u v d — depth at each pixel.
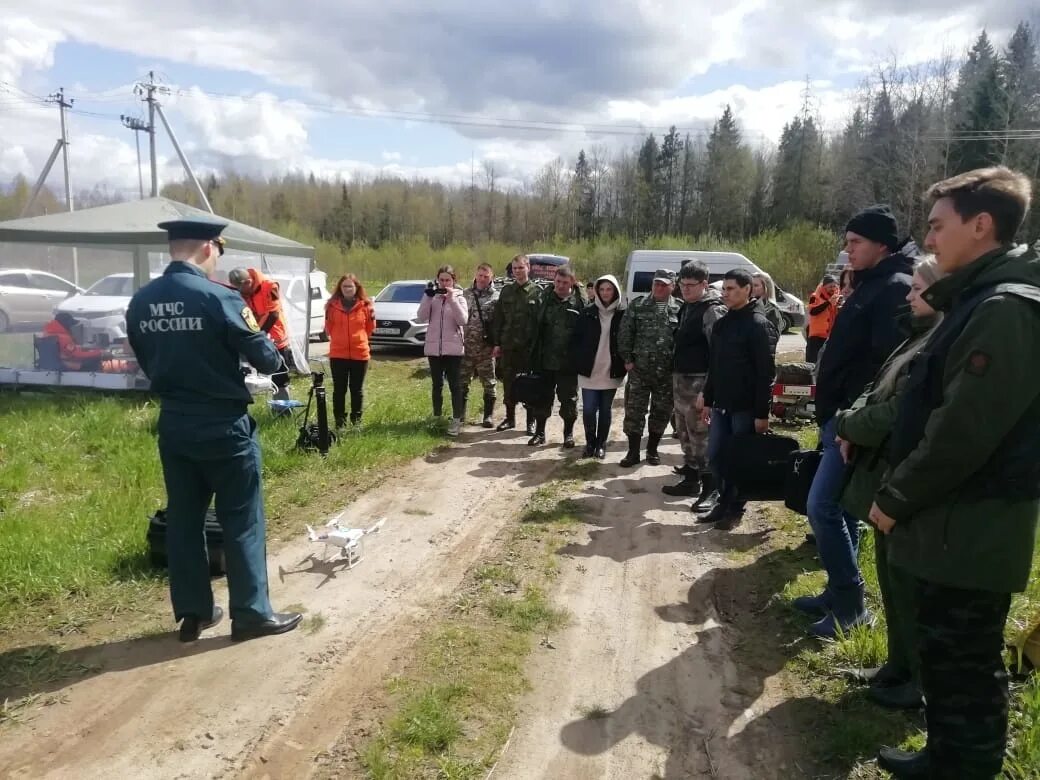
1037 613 3.38
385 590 4.04
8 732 2.77
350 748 2.72
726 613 3.86
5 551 4.09
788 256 31.06
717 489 5.41
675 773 2.65
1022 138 33.69
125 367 8.98
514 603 3.90
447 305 7.64
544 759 2.70
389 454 6.66
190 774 2.58
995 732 2.11
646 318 6.41
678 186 56.69
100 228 8.91
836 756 2.69
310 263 11.88
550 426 8.35
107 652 3.33
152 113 25.09
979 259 2.02
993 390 1.86
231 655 3.33
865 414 2.64
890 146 39.28
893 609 2.93
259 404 8.27
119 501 5.03
